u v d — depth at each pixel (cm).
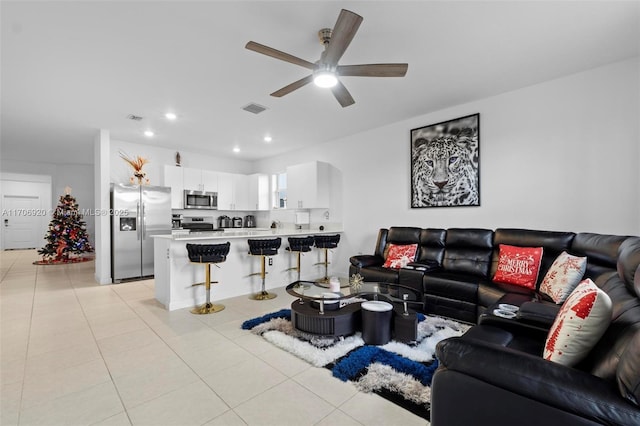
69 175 895
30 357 235
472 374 115
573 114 308
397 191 462
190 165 662
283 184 700
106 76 301
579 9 208
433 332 278
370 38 241
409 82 324
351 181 529
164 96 353
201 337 274
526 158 339
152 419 165
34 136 529
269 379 205
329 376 208
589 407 92
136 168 549
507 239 322
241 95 352
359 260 408
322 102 377
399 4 202
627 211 280
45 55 260
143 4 199
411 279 344
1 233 862
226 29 227
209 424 162
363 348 242
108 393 189
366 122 459
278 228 696
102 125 463
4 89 328
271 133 516
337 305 285
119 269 505
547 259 287
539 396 100
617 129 284
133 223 523
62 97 352
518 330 185
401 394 185
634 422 85
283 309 351
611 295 154
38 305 371
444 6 204
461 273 349
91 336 276
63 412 171
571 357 125
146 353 242
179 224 626
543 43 250
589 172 300
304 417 167
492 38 243
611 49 261
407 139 449
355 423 162
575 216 308
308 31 231
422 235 400
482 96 364
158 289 389
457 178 394
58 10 203
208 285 357
